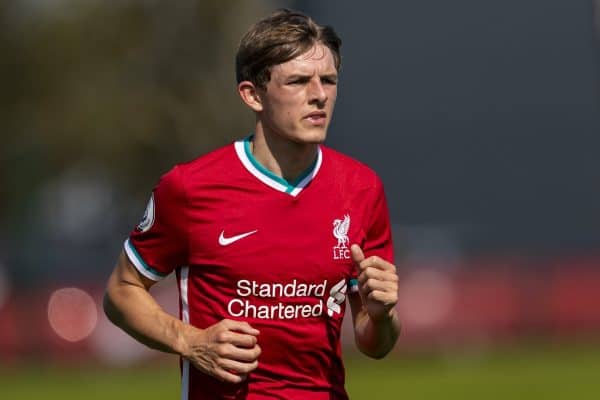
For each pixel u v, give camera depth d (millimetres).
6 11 103000
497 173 102500
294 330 18172
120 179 102938
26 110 102875
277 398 18188
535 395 49719
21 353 73750
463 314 74062
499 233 101562
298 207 18266
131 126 97125
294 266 18141
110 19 99062
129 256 18734
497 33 102562
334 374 18609
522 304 74875
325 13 102875
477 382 55719
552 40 101938
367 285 17875
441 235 94688
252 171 18297
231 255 18094
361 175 18922
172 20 97688
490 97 102625
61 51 100375
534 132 102250
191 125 96875
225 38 97250
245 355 17375
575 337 74875
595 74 101562
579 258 76062
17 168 108750
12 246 117938
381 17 103062
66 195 127938
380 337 18719
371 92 103312
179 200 18250
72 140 100062
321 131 17797
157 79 98000
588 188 101375
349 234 18500
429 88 103188
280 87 17703
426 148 103250
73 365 73125
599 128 101750
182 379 18672
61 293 74000
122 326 18922
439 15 102875
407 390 52312
